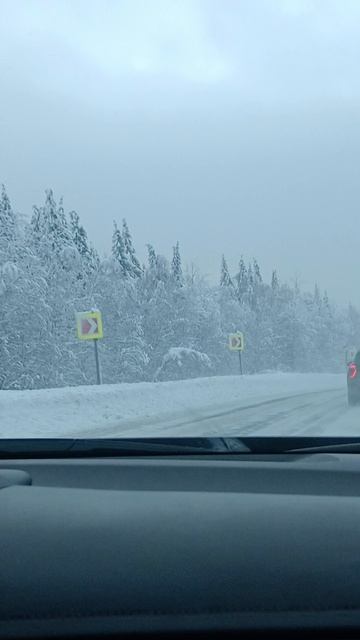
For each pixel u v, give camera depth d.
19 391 16.39
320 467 3.56
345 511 2.94
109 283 35.12
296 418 12.63
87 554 2.52
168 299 39.81
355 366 15.48
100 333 20.69
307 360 59.22
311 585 2.29
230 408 15.64
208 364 38.84
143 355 35.34
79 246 40.84
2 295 27.12
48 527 2.77
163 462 3.73
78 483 3.42
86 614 2.15
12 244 28.33
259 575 2.36
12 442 4.01
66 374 30.39
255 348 52.28
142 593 2.24
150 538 2.65
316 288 69.50
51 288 30.73
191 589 2.27
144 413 14.62
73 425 12.32
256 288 56.94
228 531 2.72
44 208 33.03
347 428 10.76
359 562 2.45
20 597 2.24
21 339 27.69
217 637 2.05
